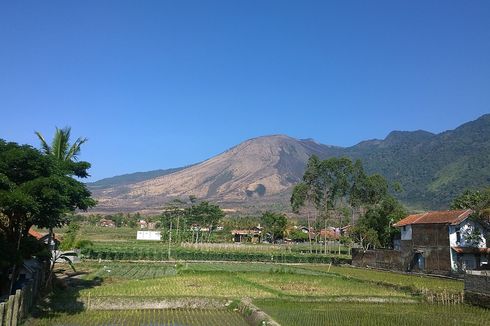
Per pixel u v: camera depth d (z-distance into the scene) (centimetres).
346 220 11744
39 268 3978
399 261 6925
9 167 3086
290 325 2977
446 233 5988
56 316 3253
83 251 8394
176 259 8988
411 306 3834
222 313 3534
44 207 3181
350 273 6650
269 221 15238
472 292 3959
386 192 10356
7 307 2331
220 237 15825
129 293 4219
